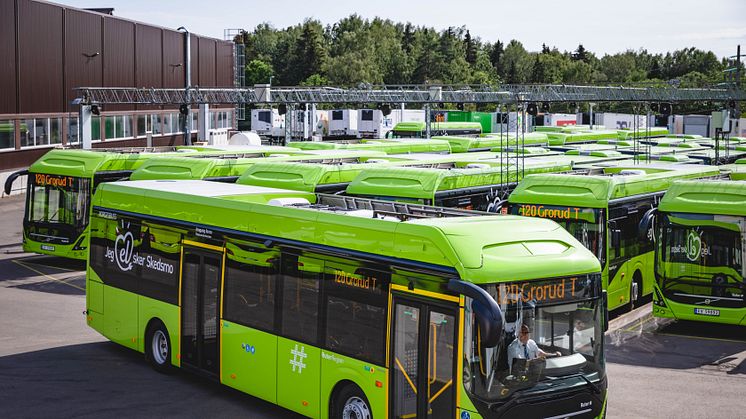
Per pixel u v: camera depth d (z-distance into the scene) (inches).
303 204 583.2
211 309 581.3
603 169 1098.7
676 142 1895.9
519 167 1098.1
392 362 453.1
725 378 649.6
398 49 5802.2
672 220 796.0
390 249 458.0
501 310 418.3
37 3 2039.9
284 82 5659.5
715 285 775.7
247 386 551.8
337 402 493.4
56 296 919.7
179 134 2837.1
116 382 613.0
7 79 1945.1
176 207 616.4
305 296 509.0
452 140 1711.4
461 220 465.7
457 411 415.2
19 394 582.2
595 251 808.9
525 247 441.1
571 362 434.3
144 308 644.7
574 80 6053.2
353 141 1649.9
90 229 712.4
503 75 7209.6
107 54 2347.4
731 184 785.6
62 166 1061.1
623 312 903.1
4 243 1296.8
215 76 3019.2
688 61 7096.5
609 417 550.0
